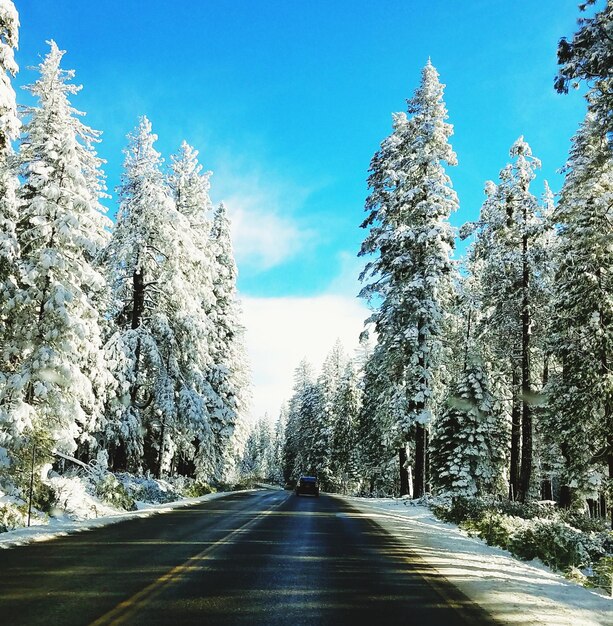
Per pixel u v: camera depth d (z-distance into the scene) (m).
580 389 22.53
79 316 19.09
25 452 15.37
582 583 10.20
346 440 63.50
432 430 33.12
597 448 23.16
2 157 16.36
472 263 36.50
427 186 29.12
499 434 30.33
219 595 7.00
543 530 13.38
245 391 44.59
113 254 25.70
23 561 8.90
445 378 29.95
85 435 20.48
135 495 22.28
